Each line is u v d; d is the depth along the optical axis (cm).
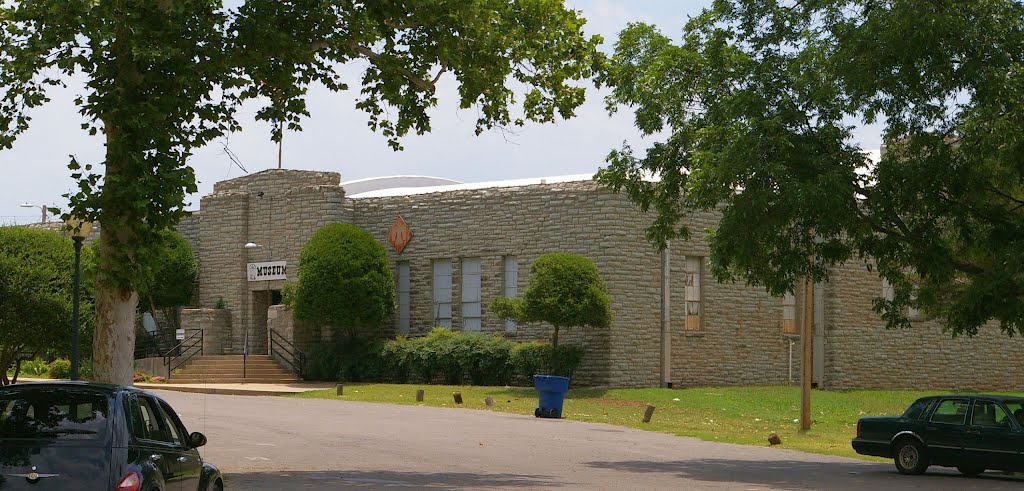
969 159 1964
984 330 4550
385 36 1842
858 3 2017
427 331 4266
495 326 4103
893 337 4319
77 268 2020
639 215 3897
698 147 2188
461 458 2061
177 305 4709
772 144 1997
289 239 4481
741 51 2180
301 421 2788
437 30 1827
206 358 4284
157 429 1137
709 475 1900
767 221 1981
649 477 1839
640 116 2308
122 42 1605
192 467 1182
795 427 3111
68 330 2367
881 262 2127
